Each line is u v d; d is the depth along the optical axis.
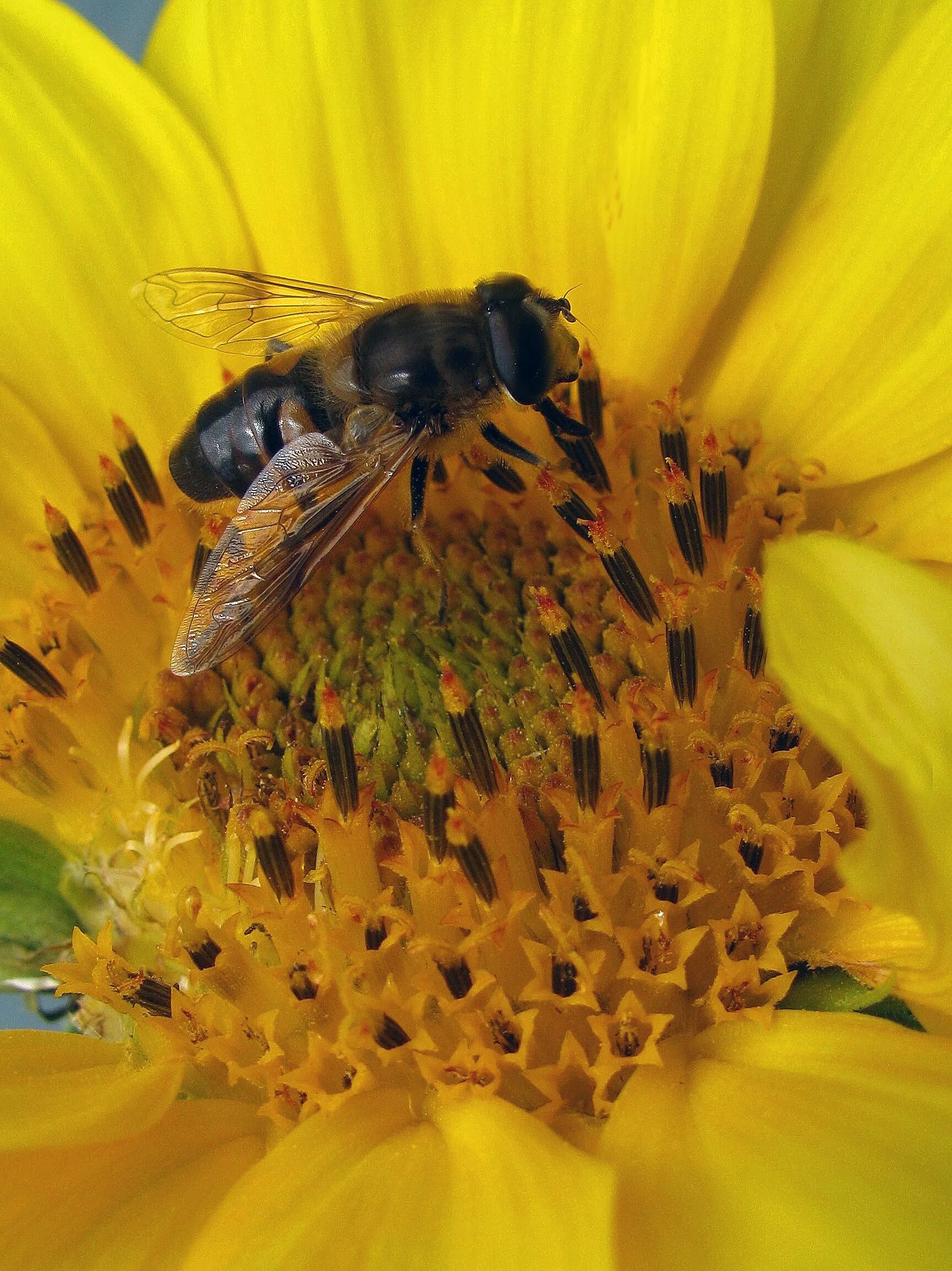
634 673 0.09
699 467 0.09
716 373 0.10
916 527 0.09
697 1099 0.08
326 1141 0.08
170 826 0.09
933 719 0.07
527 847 0.09
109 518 0.10
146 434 0.10
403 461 0.09
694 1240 0.08
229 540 0.09
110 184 0.10
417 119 0.10
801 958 0.09
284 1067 0.09
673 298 0.10
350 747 0.09
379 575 0.10
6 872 0.09
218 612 0.09
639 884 0.09
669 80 0.09
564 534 0.09
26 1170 0.08
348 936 0.09
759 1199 0.08
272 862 0.09
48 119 0.10
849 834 0.09
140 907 0.09
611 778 0.09
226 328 0.10
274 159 0.10
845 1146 0.08
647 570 0.09
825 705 0.07
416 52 0.10
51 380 0.10
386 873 0.09
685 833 0.09
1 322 0.10
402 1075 0.08
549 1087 0.08
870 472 0.09
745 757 0.09
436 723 0.09
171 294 0.10
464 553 0.10
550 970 0.08
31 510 0.10
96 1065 0.09
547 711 0.09
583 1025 0.08
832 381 0.09
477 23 0.10
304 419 0.09
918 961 0.08
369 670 0.09
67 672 0.09
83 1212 0.08
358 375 0.09
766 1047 0.08
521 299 0.09
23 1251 0.08
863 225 0.09
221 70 0.10
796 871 0.09
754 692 0.09
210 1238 0.08
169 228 0.10
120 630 0.10
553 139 0.10
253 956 0.09
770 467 0.09
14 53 0.10
